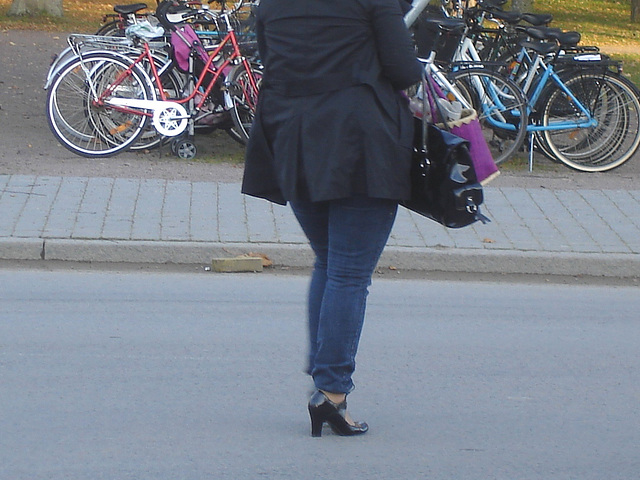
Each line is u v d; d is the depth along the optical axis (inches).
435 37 597.6
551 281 454.9
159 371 318.0
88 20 1444.4
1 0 1609.3
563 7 2066.9
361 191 237.5
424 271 457.7
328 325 250.7
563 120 636.1
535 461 261.3
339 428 266.1
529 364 341.1
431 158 245.9
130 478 241.0
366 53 235.3
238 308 390.6
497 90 622.5
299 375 319.6
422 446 267.1
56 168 559.8
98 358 327.9
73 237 447.8
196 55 601.0
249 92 613.9
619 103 644.1
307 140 237.5
